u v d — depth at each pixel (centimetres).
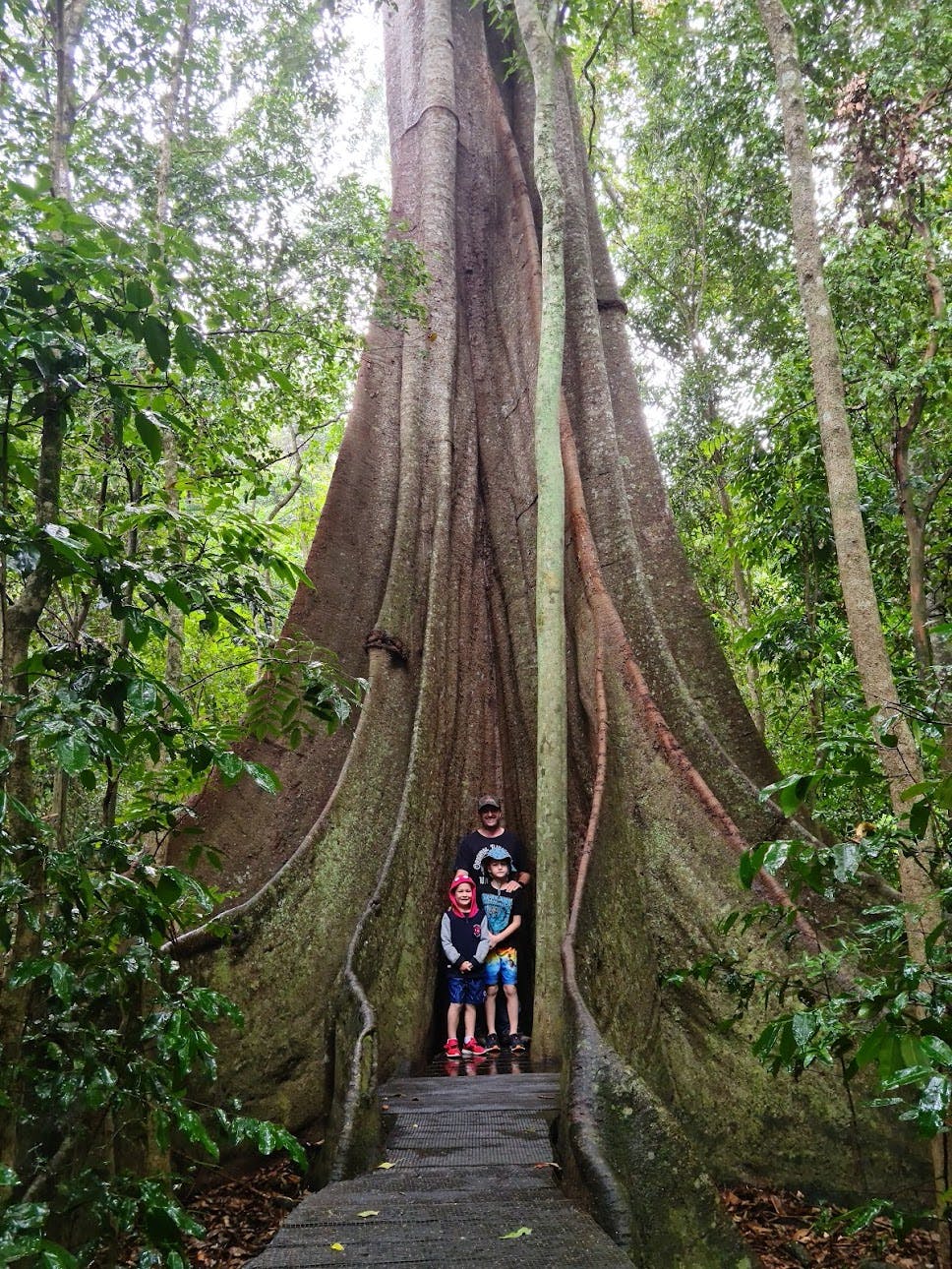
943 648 723
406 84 1298
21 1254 186
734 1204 493
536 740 820
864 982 333
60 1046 272
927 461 808
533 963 751
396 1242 326
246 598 352
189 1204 484
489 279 1170
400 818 719
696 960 595
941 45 821
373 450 962
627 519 874
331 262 870
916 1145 485
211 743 284
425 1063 645
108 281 277
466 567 945
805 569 905
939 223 810
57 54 388
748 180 1258
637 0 1277
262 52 946
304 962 613
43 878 253
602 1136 380
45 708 233
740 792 682
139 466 439
